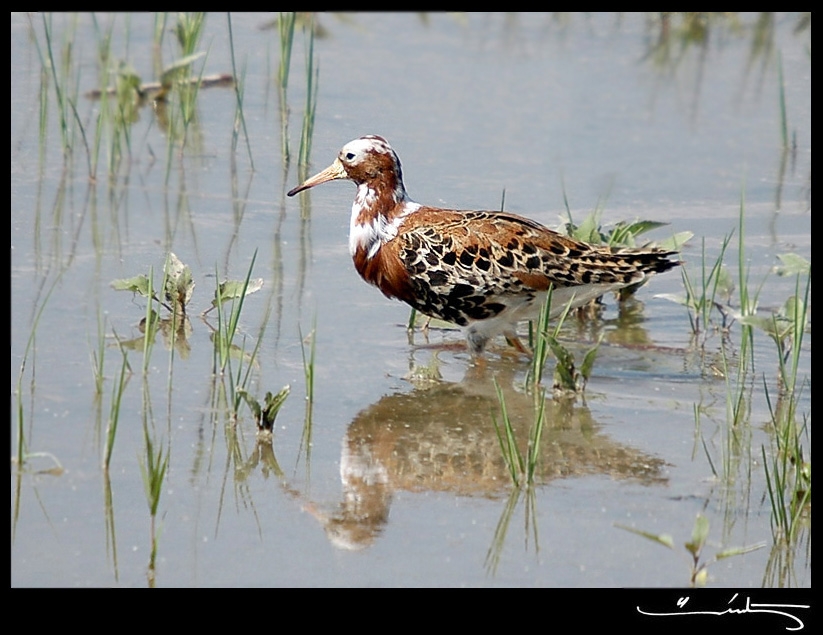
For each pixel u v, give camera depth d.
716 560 8.84
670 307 14.55
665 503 10.01
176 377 11.95
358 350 12.98
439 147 18.70
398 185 13.48
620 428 11.39
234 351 12.62
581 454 10.85
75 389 11.53
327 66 21.34
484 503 9.98
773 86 21.64
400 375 12.45
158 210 16.34
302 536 9.43
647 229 14.77
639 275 12.98
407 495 10.08
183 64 19.44
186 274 13.20
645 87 21.56
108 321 13.09
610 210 16.89
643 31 23.75
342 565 9.07
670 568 9.15
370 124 19.25
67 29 21.39
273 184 17.38
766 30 23.78
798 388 12.31
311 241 15.71
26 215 15.91
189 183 17.22
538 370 12.23
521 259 12.84
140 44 21.42
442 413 11.62
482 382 12.42
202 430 10.94
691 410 11.82
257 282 12.98
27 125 18.58
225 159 18.03
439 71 21.53
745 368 12.55
